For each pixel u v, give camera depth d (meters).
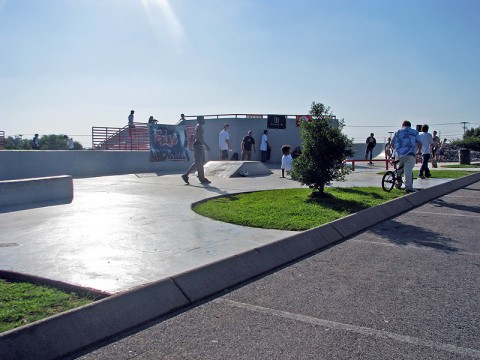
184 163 21.38
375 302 4.15
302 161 9.77
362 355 3.14
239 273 4.81
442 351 3.20
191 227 6.86
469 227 7.59
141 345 3.32
